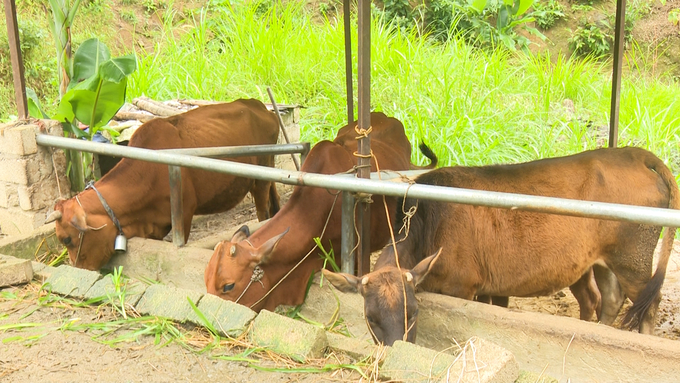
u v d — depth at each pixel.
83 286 4.06
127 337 3.51
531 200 3.40
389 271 3.63
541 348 3.66
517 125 8.97
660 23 16.39
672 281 5.95
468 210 4.24
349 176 4.09
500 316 3.77
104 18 13.84
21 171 5.81
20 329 3.66
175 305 3.70
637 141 8.95
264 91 10.18
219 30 12.02
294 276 4.59
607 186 4.46
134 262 5.22
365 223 4.22
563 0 16.77
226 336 3.47
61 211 5.15
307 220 4.58
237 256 4.29
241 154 5.27
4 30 11.77
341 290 3.72
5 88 11.25
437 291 4.30
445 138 8.32
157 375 3.18
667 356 3.32
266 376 3.14
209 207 6.15
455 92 9.44
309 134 9.01
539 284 4.47
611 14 16.38
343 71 10.43
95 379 3.16
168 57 11.05
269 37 10.81
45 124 5.95
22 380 3.16
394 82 9.74
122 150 4.98
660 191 4.65
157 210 5.64
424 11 14.42
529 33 16.12
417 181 4.25
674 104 10.24
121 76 5.89
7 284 4.19
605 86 10.84
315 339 3.29
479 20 13.38
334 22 14.75
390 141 5.68
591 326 3.58
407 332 3.50
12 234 6.08
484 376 2.79
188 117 6.13
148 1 14.95
